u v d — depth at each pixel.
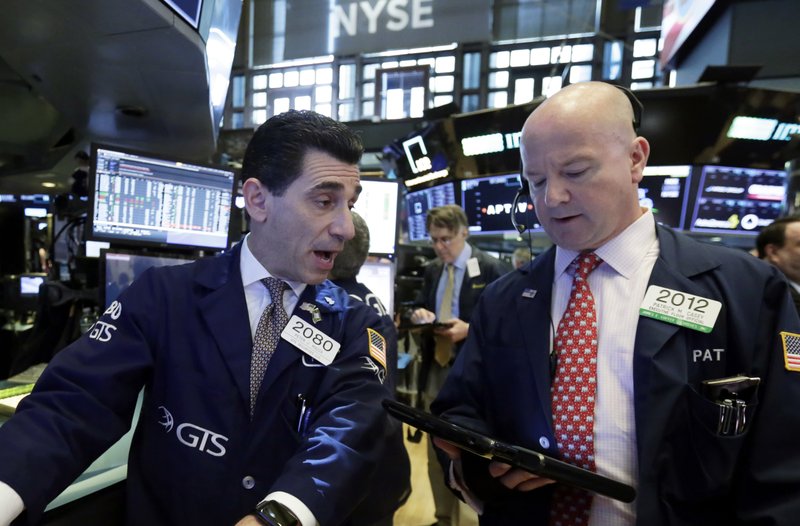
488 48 9.62
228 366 0.74
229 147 9.12
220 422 0.73
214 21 2.34
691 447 0.67
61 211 1.99
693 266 0.74
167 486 0.72
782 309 0.70
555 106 0.69
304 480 0.63
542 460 0.60
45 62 2.31
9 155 4.28
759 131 3.64
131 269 1.37
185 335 0.76
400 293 3.09
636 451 0.69
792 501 0.61
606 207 0.69
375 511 1.04
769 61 5.26
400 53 10.09
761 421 0.66
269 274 0.79
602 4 8.90
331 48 5.51
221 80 2.98
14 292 2.58
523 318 0.83
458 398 0.91
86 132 3.64
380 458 0.74
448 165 4.62
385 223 1.99
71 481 0.65
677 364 0.68
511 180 4.32
